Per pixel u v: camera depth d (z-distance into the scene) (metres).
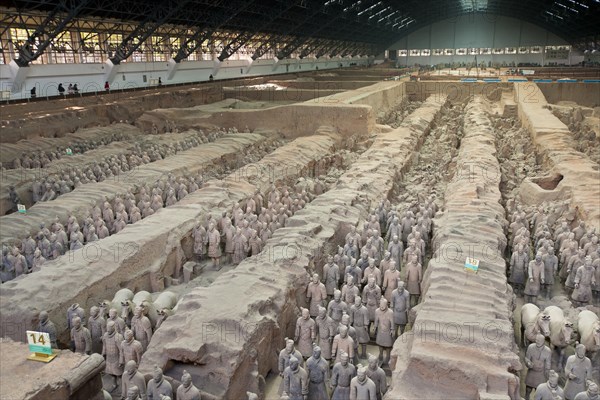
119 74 42.72
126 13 36.81
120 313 12.02
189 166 23.72
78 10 31.45
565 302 13.18
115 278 13.74
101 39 42.00
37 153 25.42
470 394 8.61
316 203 18.06
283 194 20.44
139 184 20.89
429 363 8.85
